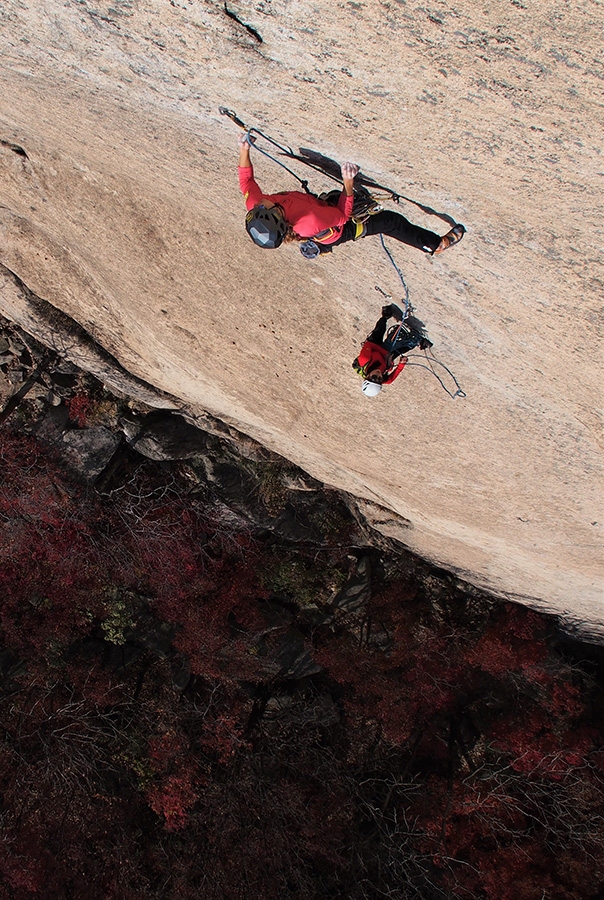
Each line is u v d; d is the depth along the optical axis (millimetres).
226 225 6133
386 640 13969
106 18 4156
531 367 6051
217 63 4172
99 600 13625
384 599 13844
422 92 3850
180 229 6555
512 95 3672
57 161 6527
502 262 5000
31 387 12375
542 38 3326
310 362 7559
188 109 4738
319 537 13430
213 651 13781
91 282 8680
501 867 13594
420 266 5445
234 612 13766
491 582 12414
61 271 8820
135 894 13258
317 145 4574
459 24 3414
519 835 13805
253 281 6746
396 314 6254
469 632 13820
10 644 13367
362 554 13781
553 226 4492
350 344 6945
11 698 13297
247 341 7793
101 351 10711
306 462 11172
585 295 4941
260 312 7156
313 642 14055
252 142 4766
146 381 11117
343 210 4402
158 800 13641
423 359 6629
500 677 14102
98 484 13125
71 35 4441
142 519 13195
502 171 4191
